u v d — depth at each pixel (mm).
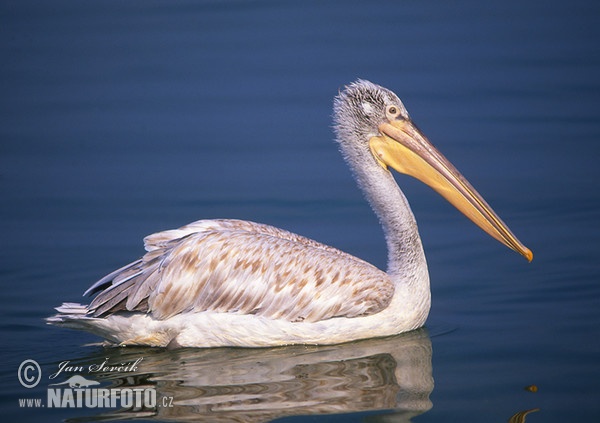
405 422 9797
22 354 12086
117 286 12188
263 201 17469
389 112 13055
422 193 18047
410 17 26188
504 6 26828
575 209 16609
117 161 19344
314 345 12352
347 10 26844
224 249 12305
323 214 16891
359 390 10695
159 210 17141
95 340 12680
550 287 13758
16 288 14258
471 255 15188
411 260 12633
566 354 11547
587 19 25594
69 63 23906
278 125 20797
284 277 12320
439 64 23094
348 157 13273
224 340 12281
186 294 12172
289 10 26703
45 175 18734
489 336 12258
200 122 21000
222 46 24484
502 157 18812
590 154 18750
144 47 24641
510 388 10648
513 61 23125
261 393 10602
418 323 12664
